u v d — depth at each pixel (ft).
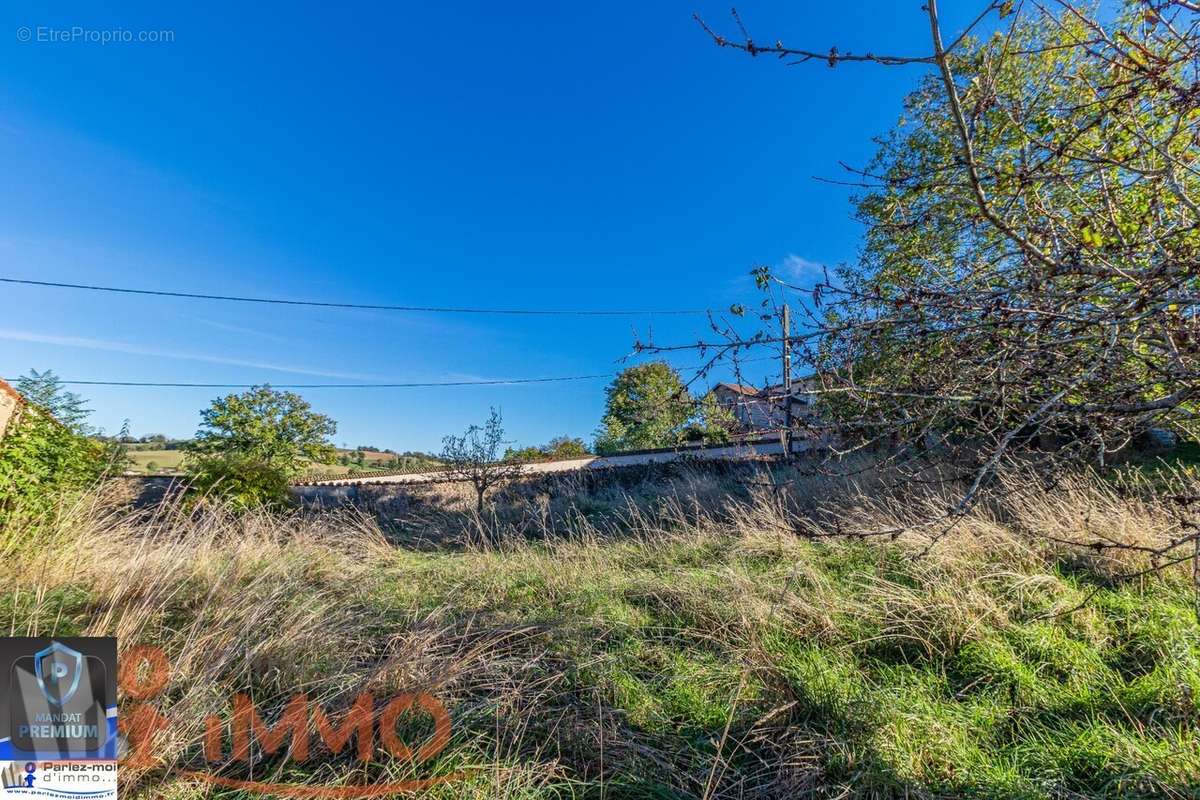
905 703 8.82
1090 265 5.12
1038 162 5.96
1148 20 4.66
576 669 10.27
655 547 20.33
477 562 19.27
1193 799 6.41
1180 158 5.85
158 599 12.04
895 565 14.65
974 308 5.60
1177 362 5.05
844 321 6.75
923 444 7.57
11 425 19.65
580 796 7.28
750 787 7.55
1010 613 11.42
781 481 25.36
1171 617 10.19
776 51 5.13
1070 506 14.67
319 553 18.63
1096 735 7.77
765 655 10.07
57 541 14.92
